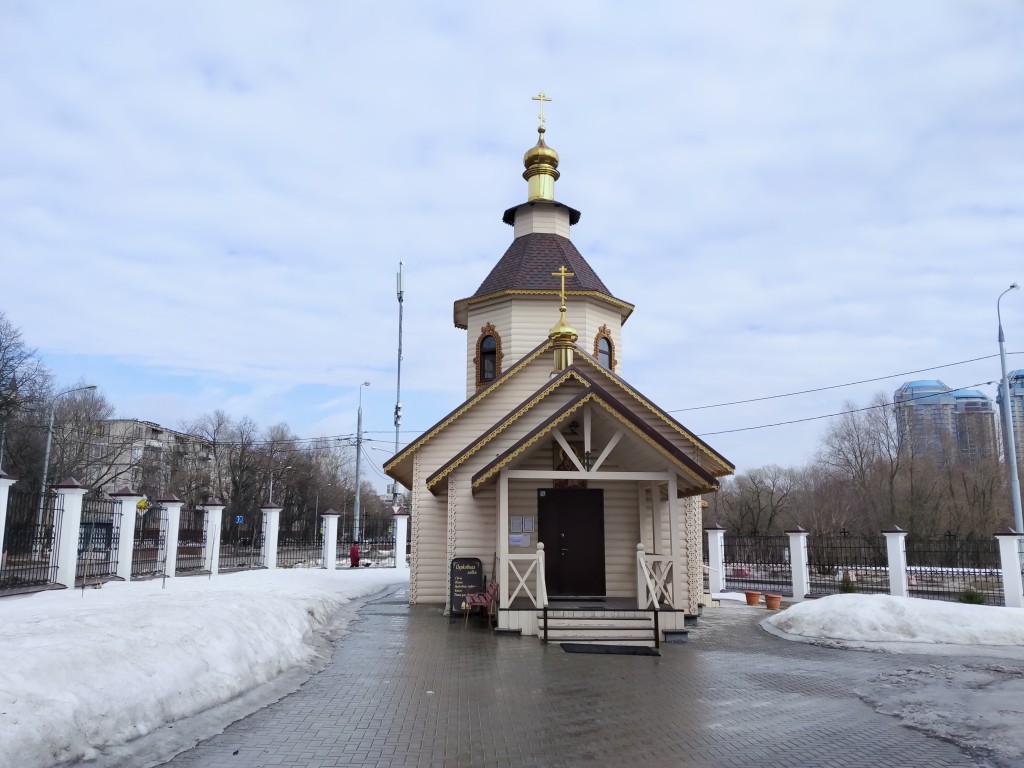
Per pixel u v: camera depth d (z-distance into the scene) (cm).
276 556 2845
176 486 6391
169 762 623
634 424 1444
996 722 789
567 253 2256
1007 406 2636
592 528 1662
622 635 1368
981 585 2181
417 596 1898
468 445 1778
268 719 771
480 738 711
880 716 823
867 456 5219
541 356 1958
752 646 1336
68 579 1595
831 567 2502
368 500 8525
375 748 676
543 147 2372
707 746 700
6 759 531
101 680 696
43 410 4678
